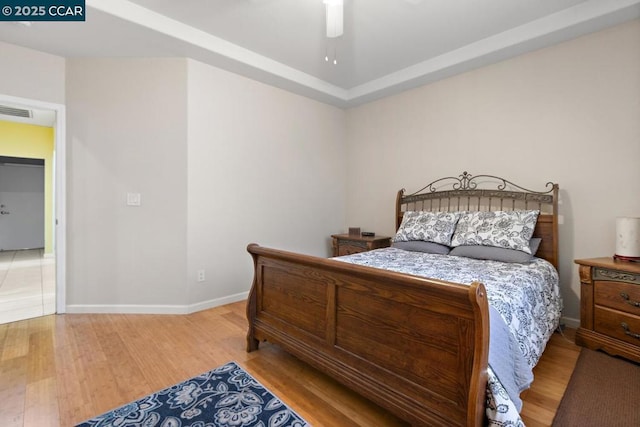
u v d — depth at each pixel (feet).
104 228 10.13
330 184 14.78
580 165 8.92
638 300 6.86
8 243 23.03
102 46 9.24
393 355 5.02
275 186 12.64
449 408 4.29
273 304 7.42
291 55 10.80
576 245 9.04
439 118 11.91
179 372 6.72
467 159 11.18
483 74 10.72
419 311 4.70
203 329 9.00
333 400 5.82
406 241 10.94
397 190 13.35
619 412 5.38
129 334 8.61
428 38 9.68
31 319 9.62
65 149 9.85
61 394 5.93
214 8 8.14
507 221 9.15
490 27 9.07
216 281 10.99
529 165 9.82
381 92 13.08
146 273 10.27
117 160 10.12
